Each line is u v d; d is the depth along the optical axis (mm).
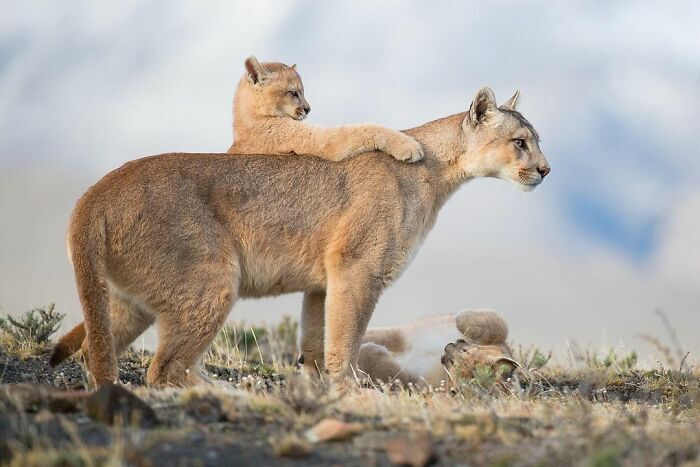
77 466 6797
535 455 7453
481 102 13734
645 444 7676
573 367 15047
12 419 7871
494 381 11664
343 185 12734
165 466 6969
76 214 11258
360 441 7723
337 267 12445
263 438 7883
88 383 11117
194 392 8953
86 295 11008
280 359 16016
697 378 13422
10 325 15234
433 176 13516
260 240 12195
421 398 10477
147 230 11344
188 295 11492
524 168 13742
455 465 7297
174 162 11891
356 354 12438
